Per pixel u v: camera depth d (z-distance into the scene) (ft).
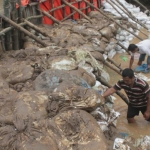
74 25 25.95
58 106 10.87
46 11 26.22
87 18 28.73
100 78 16.71
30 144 9.12
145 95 13.97
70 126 9.87
